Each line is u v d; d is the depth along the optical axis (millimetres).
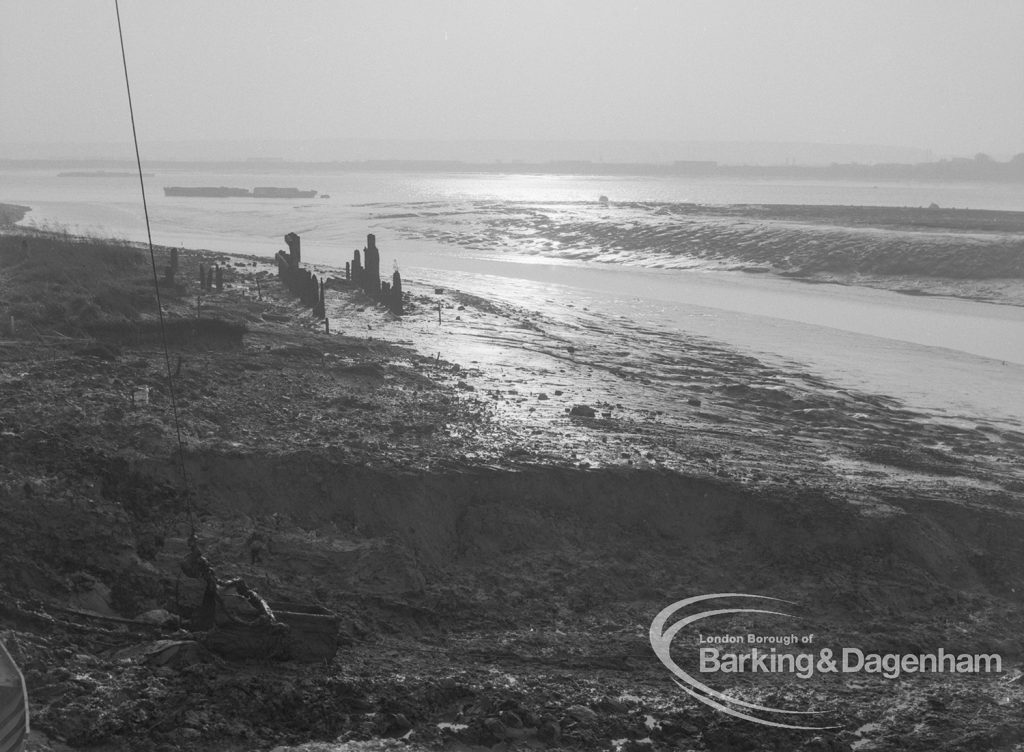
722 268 56469
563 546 14961
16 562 11875
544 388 24312
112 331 24609
